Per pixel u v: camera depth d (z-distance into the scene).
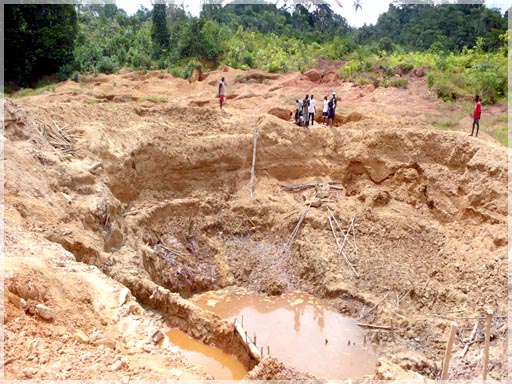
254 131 18.89
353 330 12.84
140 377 7.10
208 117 19.38
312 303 14.12
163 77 31.73
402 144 18.42
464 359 10.74
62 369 6.77
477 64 30.66
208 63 36.44
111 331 8.42
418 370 10.73
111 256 12.09
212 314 11.28
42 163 13.20
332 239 15.87
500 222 14.74
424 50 39.91
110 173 14.99
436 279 14.38
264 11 48.59
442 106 26.38
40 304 7.91
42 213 11.28
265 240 16.62
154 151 16.80
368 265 14.88
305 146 19.19
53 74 31.16
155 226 15.50
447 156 17.52
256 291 14.84
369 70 33.16
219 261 15.66
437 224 16.50
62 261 9.71
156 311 11.45
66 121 16.05
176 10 44.06
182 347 10.85
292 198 17.84
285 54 38.00
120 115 17.72
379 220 16.44
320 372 11.20
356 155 18.69
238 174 18.31
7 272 8.05
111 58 34.41
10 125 13.46
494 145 17.14
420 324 12.53
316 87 31.00
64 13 31.12
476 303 13.03
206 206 16.86
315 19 51.81
